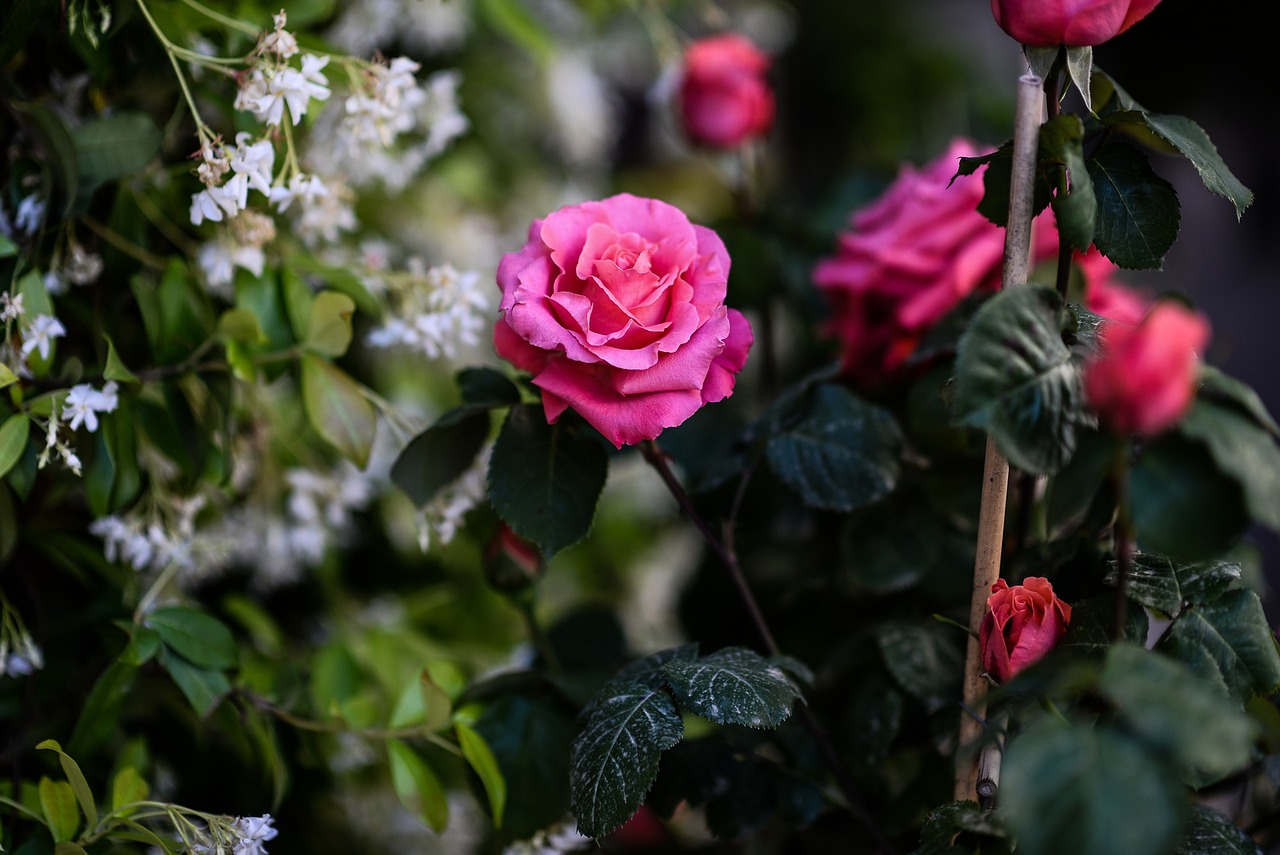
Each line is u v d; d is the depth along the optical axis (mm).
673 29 1513
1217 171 822
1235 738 732
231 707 942
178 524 941
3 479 889
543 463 867
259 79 875
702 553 1043
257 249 922
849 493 908
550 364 836
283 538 1016
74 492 968
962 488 953
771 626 1004
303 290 935
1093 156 835
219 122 959
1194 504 906
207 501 994
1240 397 900
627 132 1930
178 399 926
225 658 912
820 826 947
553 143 1439
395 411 941
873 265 971
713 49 1115
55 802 851
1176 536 903
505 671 951
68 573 960
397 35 1146
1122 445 751
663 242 850
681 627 1048
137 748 931
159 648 898
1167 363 730
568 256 844
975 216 951
